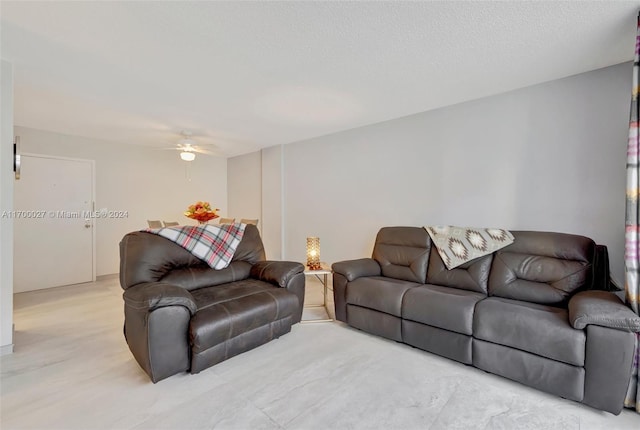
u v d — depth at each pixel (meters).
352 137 4.06
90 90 2.78
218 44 2.01
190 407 1.70
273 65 2.30
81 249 4.60
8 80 2.27
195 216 3.86
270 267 2.87
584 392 1.67
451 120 3.16
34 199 4.19
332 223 4.34
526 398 1.79
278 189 5.10
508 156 2.81
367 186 3.91
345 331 2.79
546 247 2.35
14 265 4.05
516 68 2.35
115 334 2.69
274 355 2.31
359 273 2.92
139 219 5.21
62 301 3.67
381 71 2.39
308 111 3.36
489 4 1.62
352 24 1.79
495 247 2.57
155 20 1.76
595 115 2.39
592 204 2.41
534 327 1.83
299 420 1.60
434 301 2.27
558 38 1.93
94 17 1.72
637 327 1.52
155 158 5.40
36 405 1.71
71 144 4.48
